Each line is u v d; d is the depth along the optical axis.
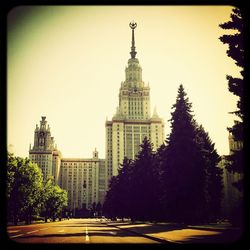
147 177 55.44
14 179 47.38
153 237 19.83
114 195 81.81
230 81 22.72
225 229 22.91
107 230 32.22
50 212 91.44
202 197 36.84
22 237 20.25
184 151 37.44
